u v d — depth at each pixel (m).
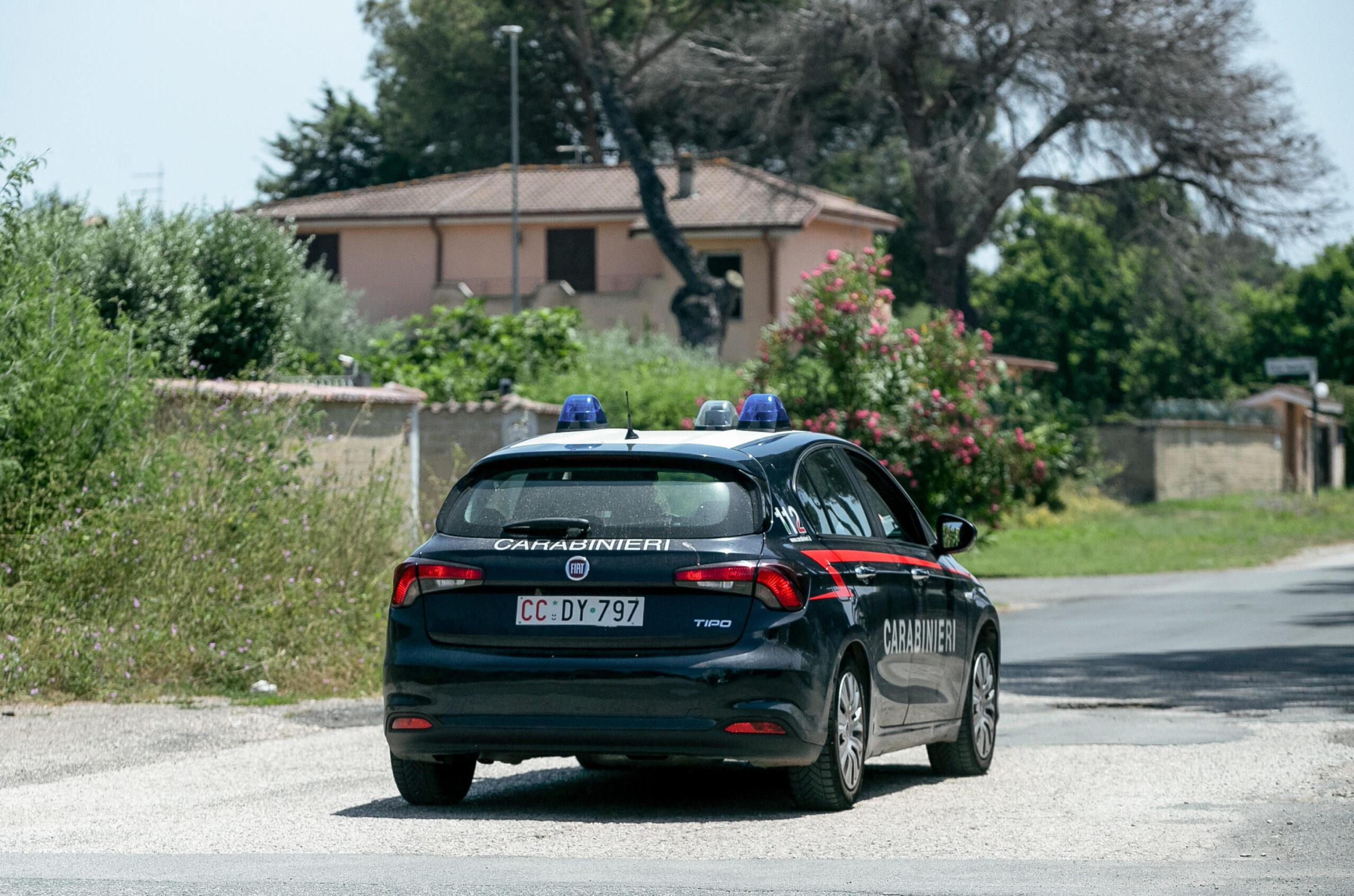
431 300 167.50
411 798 26.97
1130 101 142.62
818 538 26.45
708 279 148.38
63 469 46.03
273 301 79.88
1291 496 167.75
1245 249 151.88
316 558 48.56
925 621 29.38
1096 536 130.50
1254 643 58.69
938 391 74.81
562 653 24.92
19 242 51.91
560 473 26.00
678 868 21.14
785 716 24.47
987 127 155.88
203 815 26.05
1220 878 20.30
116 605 44.00
